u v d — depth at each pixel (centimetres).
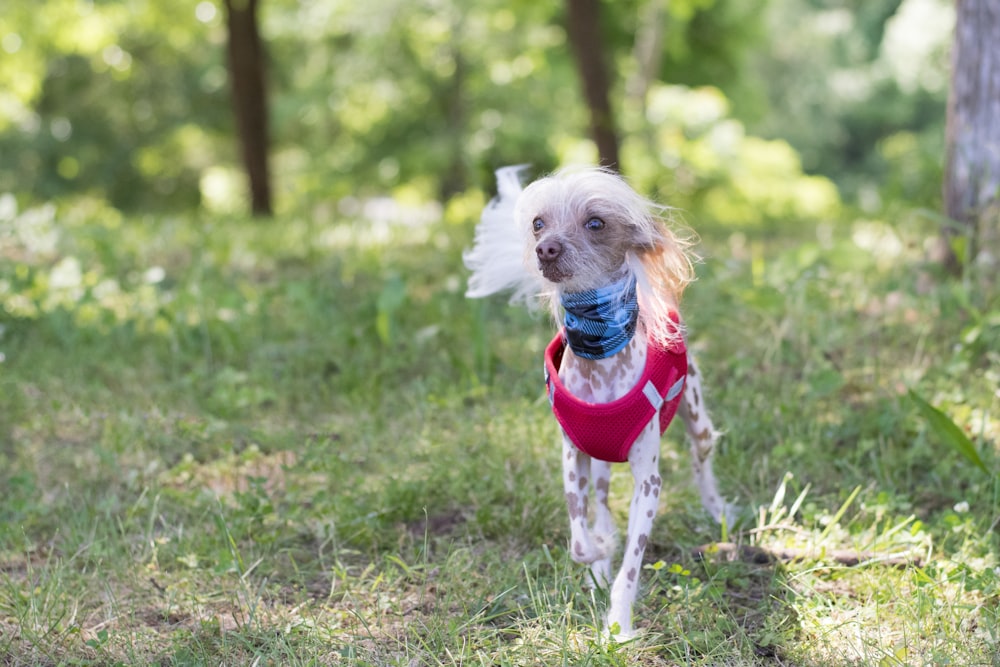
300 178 2525
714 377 612
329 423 585
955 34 718
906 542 420
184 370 674
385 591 409
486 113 2505
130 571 420
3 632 375
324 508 469
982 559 407
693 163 2006
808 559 412
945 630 357
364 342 688
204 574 419
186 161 2858
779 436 529
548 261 345
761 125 3966
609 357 363
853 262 750
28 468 524
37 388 633
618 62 2202
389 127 2603
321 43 2562
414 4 2402
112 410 600
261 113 1733
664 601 387
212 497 482
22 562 438
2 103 2320
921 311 670
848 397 588
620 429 356
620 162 1609
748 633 372
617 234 355
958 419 529
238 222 1306
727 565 409
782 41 4288
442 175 2589
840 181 4147
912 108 4109
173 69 2577
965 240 636
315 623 374
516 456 515
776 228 1285
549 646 357
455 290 773
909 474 489
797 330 641
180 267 925
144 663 353
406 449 530
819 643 359
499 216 388
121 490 508
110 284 826
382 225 1214
